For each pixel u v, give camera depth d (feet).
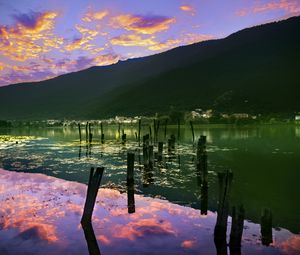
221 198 45.88
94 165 117.50
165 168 109.19
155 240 46.62
